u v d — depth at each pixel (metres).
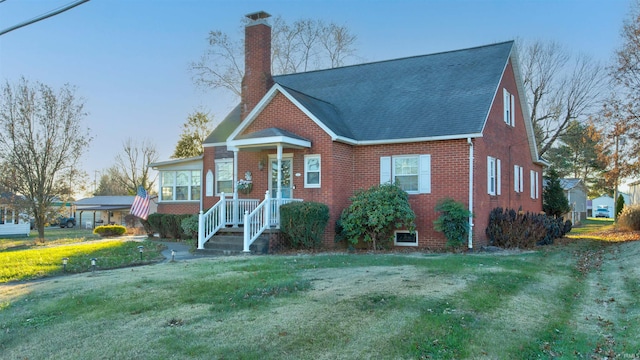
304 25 39.56
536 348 6.10
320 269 10.57
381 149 17.00
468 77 18.42
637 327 6.87
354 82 21.27
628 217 26.95
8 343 6.27
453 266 10.84
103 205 54.12
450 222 14.87
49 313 7.44
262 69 19.88
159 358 5.58
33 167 27.80
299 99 16.95
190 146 40.81
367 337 6.07
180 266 11.45
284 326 6.43
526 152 22.73
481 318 6.99
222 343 5.92
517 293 8.59
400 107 18.11
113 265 12.50
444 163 15.86
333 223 16.25
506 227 16.47
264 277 9.49
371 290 8.21
